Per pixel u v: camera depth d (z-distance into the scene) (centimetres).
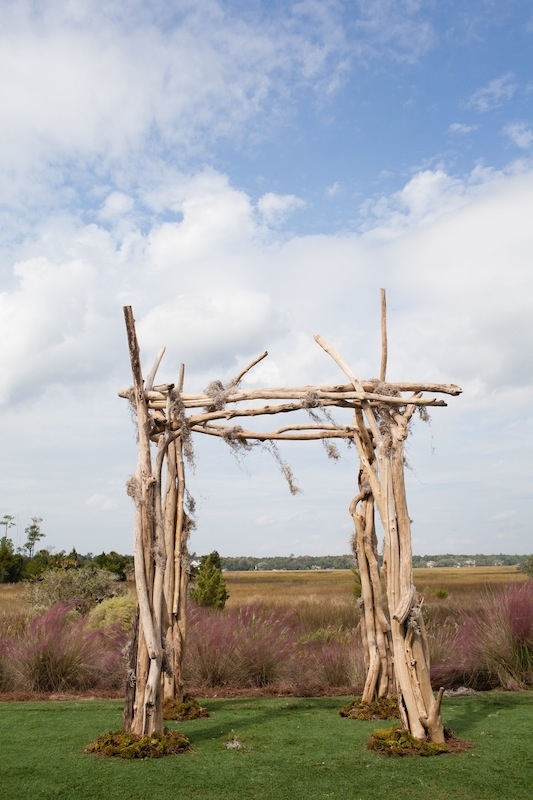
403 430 499
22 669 789
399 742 465
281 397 541
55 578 1553
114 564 2530
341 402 527
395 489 488
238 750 478
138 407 504
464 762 438
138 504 488
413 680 475
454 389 491
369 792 381
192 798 372
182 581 639
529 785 389
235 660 822
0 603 1688
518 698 693
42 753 468
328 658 851
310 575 6562
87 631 898
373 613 625
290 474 607
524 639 795
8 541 3956
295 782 401
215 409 556
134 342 501
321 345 536
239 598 2244
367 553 631
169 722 588
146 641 477
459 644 846
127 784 396
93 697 752
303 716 611
